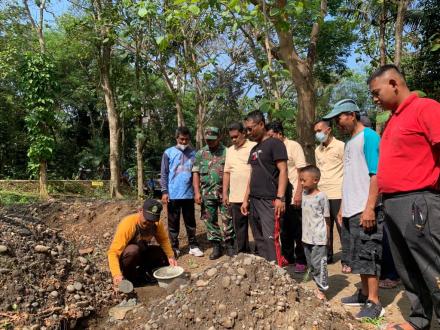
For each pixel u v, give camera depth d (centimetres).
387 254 468
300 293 363
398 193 308
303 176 439
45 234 503
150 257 525
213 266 387
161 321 350
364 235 379
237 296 344
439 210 294
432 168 297
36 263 430
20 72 1419
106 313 422
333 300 438
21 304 382
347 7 907
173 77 1235
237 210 554
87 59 2178
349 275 520
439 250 293
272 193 446
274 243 443
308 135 654
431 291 298
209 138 605
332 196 552
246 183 549
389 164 311
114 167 1512
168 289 452
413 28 1302
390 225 326
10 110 1998
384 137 324
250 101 1380
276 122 546
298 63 646
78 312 401
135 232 491
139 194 1519
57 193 1509
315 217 433
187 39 994
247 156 554
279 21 528
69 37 1522
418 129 296
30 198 1310
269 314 334
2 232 452
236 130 557
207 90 1309
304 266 541
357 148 397
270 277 363
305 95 652
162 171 652
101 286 459
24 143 1984
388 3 731
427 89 1291
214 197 614
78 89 2298
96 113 2598
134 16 1034
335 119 414
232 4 489
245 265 368
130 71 1750
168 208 648
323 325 329
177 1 528
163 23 945
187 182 639
